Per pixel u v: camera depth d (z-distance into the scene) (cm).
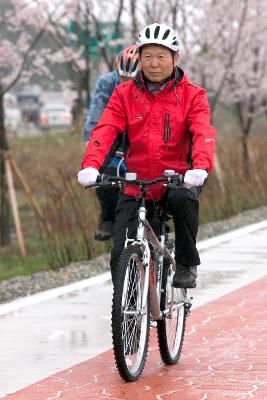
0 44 3606
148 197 1158
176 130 1148
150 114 1147
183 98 1146
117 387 1105
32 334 1412
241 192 3447
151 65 1132
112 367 1205
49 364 1229
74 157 3622
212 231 2783
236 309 1590
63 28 3825
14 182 3409
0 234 3002
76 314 1560
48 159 3678
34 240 3100
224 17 4184
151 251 1174
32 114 9281
